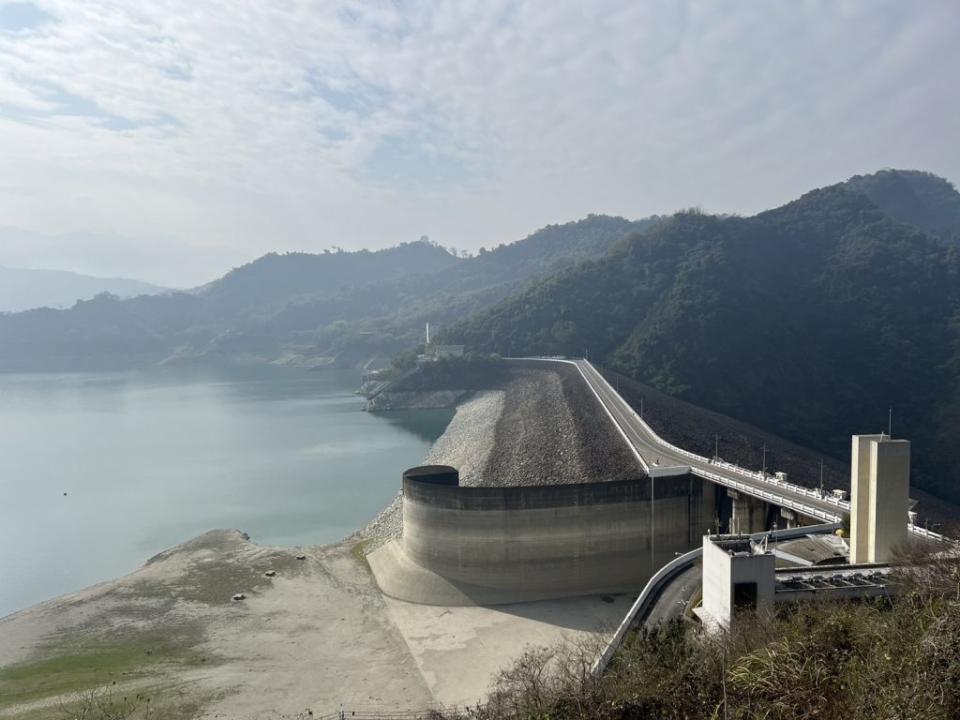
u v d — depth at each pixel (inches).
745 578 1365.7
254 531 3629.4
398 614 2564.0
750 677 915.4
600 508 2738.7
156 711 1829.5
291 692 1971.0
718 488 2874.0
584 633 2347.4
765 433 4731.8
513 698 1378.0
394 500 4094.5
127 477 4749.0
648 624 1614.2
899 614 1000.2
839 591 1378.0
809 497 2476.6
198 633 2380.7
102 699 1888.5
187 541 3390.7
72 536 3572.8
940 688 740.0
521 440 4355.3
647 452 3329.2
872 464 1679.4
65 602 2647.6
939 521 3105.3
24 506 4084.6
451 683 2032.5
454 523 2741.1
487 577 2709.2
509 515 2701.8
